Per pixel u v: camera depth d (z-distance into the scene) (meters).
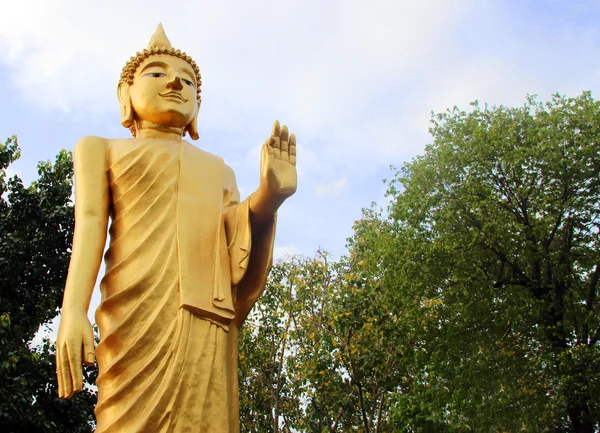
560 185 23.17
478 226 23.44
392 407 25.27
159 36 9.13
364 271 23.31
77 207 7.62
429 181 24.14
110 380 6.80
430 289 23.39
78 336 6.68
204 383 6.84
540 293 23.11
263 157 7.50
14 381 15.54
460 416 23.50
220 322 7.26
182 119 8.65
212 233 7.66
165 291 7.11
